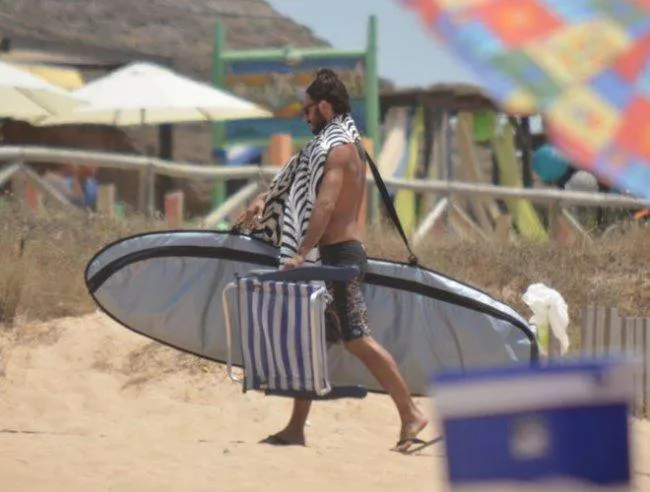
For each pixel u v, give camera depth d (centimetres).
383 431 2350
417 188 4547
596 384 508
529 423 514
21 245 3231
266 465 1819
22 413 2472
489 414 516
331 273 1902
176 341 2248
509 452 514
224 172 4250
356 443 2184
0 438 2066
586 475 508
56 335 2833
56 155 4081
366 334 2000
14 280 2948
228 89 6297
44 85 5088
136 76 5922
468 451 520
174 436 2302
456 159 7150
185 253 2231
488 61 458
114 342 2802
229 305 2211
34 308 2958
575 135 442
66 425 2347
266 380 1952
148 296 2244
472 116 6694
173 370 2688
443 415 523
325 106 2033
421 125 6575
